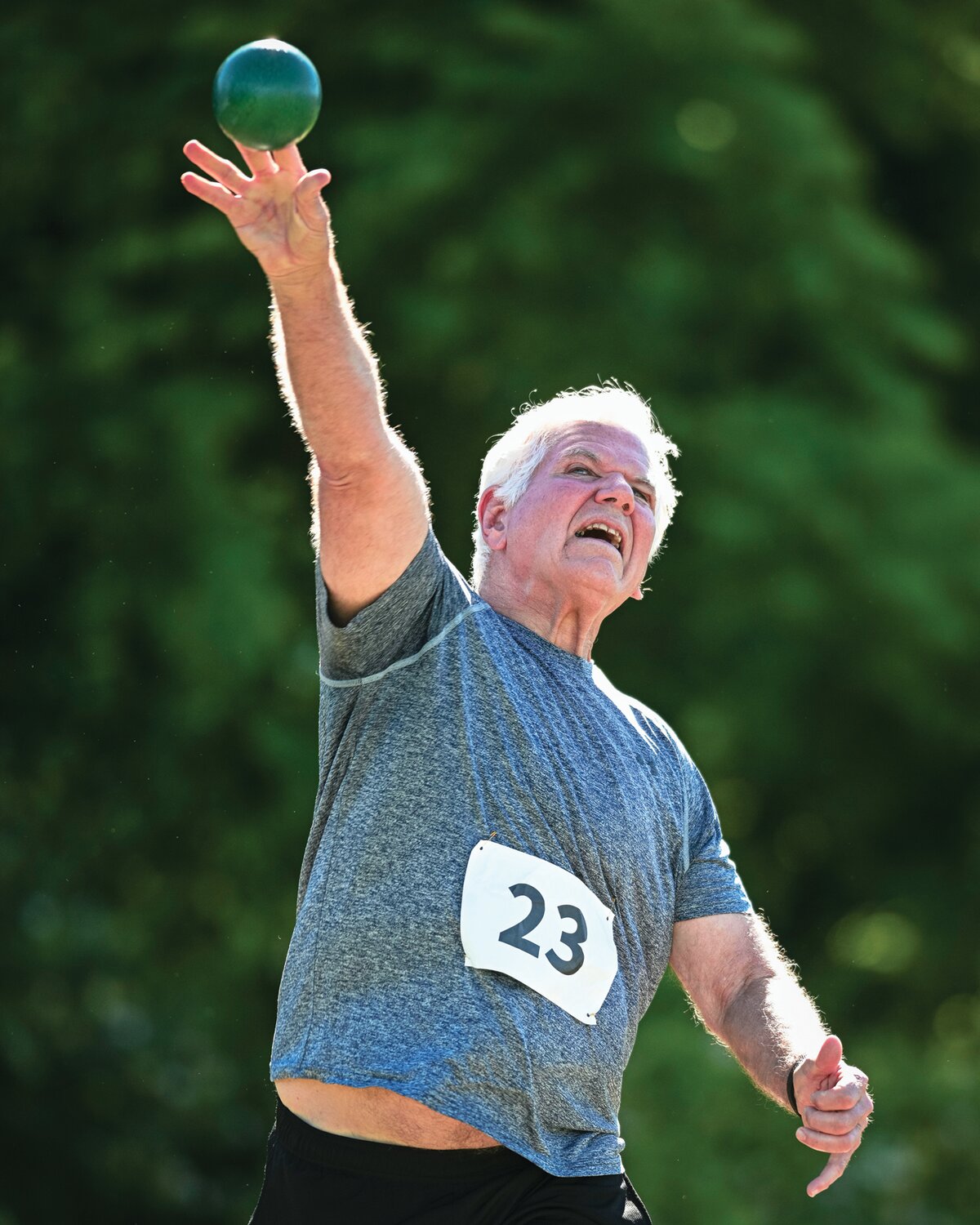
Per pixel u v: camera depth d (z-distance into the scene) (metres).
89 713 35.97
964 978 46.03
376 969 11.04
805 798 44.62
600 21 36.91
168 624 33.47
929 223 47.62
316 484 11.41
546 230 35.81
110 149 36.41
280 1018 11.41
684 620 38.28
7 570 35.50
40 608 35.88
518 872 11.21
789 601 36.69
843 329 39.06
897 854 47.03
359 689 11.62
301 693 34.09
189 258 35.41
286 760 34.06
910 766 44.56
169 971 37.94
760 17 37.78
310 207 10.70
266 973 37.53
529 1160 10.90
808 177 37.75
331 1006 11.07
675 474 36.56
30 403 35.00
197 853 36.56
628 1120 34.00
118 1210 38.00
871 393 38.88
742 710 38.94
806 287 37.69
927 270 42.81
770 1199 36.69
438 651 11.66
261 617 33.16
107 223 36.44
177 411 34.62
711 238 38.16
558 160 36.16
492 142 36.09
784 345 39.47
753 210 37.81
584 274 36.56
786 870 46.88
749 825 45.50
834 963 47.69
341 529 11.21
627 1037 11.68
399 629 11.57
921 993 46.25
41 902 37.47
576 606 12.66
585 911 11.37
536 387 36.00
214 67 36.69
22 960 37.09
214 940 37.62
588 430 13.08
